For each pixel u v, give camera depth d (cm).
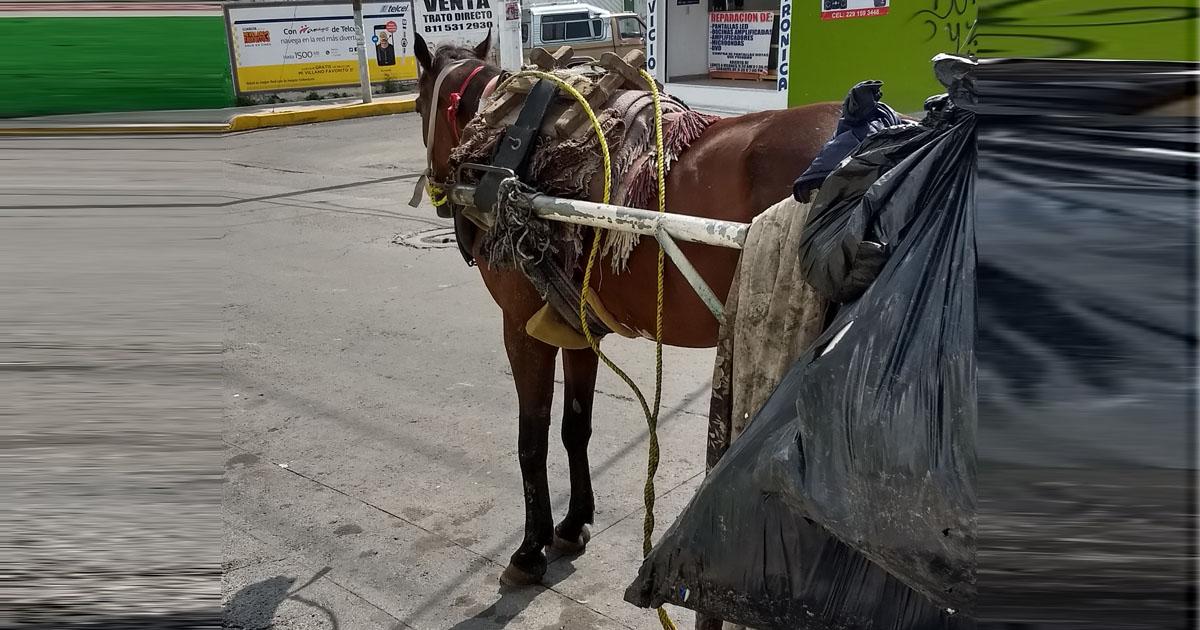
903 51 864
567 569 312
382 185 1000
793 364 173
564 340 267
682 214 226
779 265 184
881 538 147
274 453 401
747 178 215
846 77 921
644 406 241
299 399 456
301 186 1009
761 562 168
